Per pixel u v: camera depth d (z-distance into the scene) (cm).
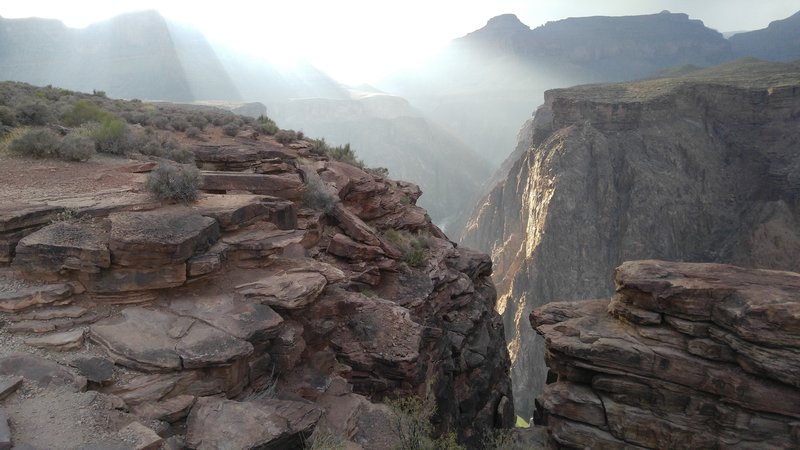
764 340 1097
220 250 1007
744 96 11319
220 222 1084
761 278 1281
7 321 789
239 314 914
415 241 2234
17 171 1389
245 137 2725
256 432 709
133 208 1057
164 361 762
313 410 832
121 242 868
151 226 938
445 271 2236
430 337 1730
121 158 1761
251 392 881
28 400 638
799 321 1073
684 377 1207
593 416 1303
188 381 766
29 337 766
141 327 827
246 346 836
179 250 905
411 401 1153
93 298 869
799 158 9906
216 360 789
